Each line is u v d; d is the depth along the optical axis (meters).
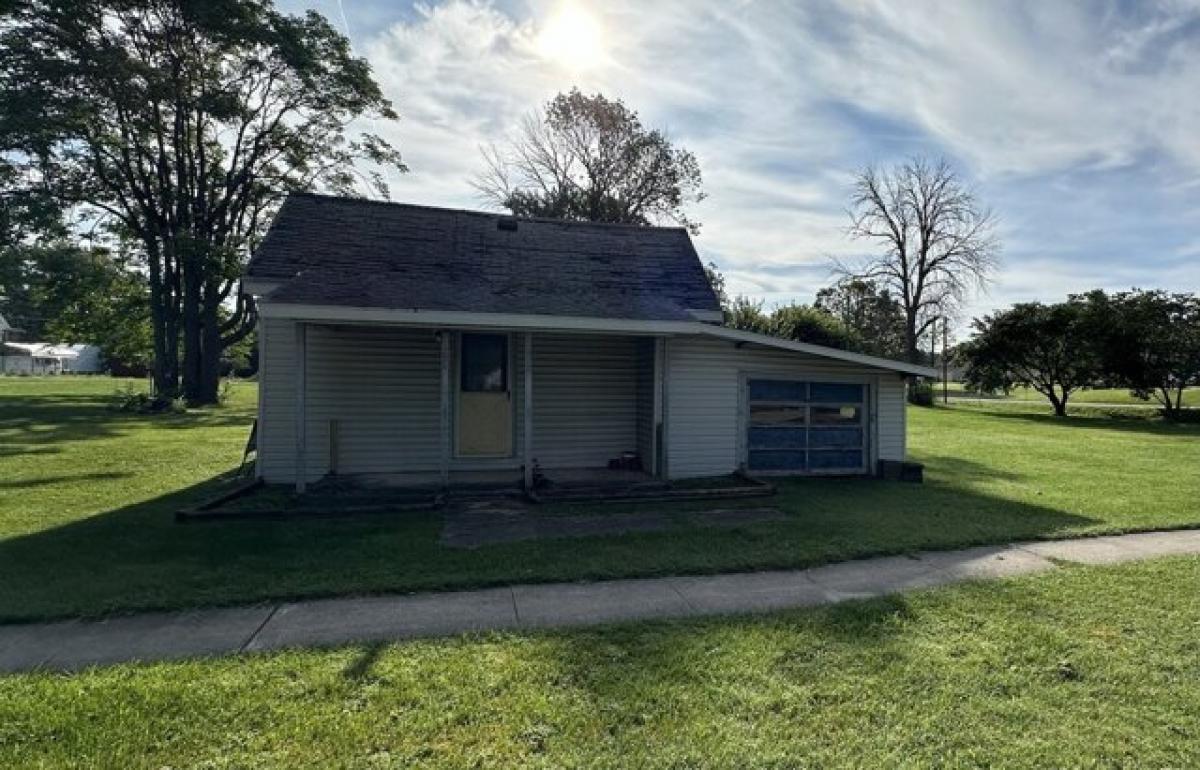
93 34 20.98
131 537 6.05
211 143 25.48
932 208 35.56
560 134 33.09
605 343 10.50
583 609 4.36
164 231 24.12
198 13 21.45
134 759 2.57
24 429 15.66
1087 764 2.61
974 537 6.30
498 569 5.19
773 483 9.66
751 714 2.95
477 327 7.96
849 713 2.98
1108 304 25.50
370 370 9.37
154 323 24.34
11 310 70.81
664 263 11.90
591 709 2.97
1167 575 5.14
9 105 19.64
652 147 33.94
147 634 3.87
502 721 2.87
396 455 9.50
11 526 6.41
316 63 24.59
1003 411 29.02
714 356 9.89
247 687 3.16
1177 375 23.66
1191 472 10.91
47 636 3.84
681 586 4.89
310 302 7.26
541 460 10.19
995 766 2.60
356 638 3.82
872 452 10.59
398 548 5.80
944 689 3.21
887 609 4.32
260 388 8.88
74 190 22.81
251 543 5.90
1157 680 3.33
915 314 36.50
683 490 8.39
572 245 11.70
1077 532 6.56
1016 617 4.20
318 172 27.17
